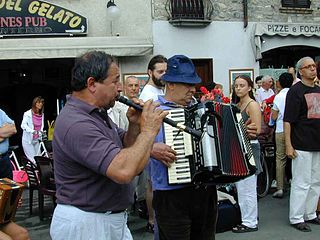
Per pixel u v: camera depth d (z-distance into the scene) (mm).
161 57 5516
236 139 3336
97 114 2707
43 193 6668
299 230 5820
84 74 2652
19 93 12781
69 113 2652
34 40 10000
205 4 11641
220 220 5699
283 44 12531
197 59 11695
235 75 12086
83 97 2697
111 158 2475
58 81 12453
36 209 7477
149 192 5680
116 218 2822
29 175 7102
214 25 11805
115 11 10508
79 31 10648
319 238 5520
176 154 3262
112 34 11000
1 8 10203
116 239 2865
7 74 12281
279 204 7160
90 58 2684
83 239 2691
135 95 6000
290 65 13555
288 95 5750
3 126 4992
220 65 11922
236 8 12047
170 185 3305
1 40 9891
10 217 3361
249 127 3881
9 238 3127
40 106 9320
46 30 10453
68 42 10148
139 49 10570
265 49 12328
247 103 5508
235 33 12055
